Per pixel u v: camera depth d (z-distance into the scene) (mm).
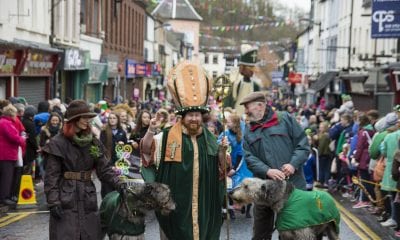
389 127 11664
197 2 36219
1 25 19141
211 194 6871
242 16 38906
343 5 40031
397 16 20203
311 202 7105
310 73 55562
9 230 10172
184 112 6715
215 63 74625
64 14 27031
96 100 34219
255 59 12367
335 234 7402
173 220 6734
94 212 6734
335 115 18875
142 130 11023
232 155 10477
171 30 71562
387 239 9977
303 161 7570
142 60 50406
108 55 36688
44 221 10930
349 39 35438
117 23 39750
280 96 61938
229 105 12438
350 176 15078
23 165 13398
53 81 25438
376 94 24906
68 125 6645
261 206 7684
